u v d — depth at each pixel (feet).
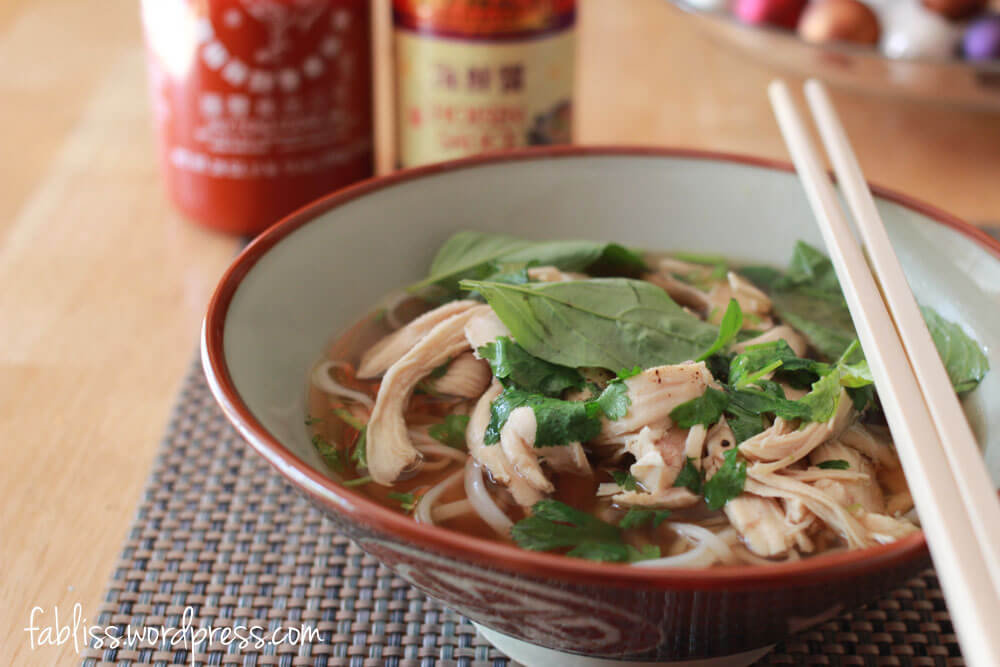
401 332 1.16
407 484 1.08
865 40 1.69
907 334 1.01
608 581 0.80
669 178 1.28
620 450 1.05
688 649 0.94
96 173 1.66
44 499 1.18
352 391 1.14
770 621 0.88
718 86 1.88
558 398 1.07
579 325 1.09
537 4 1.46
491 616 0.94
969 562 0.79
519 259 1.20
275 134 1.47
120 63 1.94
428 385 1.13
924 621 1.08
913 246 1.15
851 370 1.06
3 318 1.39
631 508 1.04
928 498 0.86
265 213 1.51
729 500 1.02
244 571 1.11
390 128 1.76
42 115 1.79
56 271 1.47
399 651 1.05
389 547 0.88
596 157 1.27
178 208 1.54
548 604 0.86
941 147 1.71
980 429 1.05
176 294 1.44
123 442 1.24
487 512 1.05
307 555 1.13
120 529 1.16
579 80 1.90
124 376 1.32
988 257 1.10
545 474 1.06
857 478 1.04
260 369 1.05
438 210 1.24
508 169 1.26
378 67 1.92
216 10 1.41
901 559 0.83
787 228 1.26
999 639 0.73
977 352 1.08
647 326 1.09
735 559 1.01
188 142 1.48
